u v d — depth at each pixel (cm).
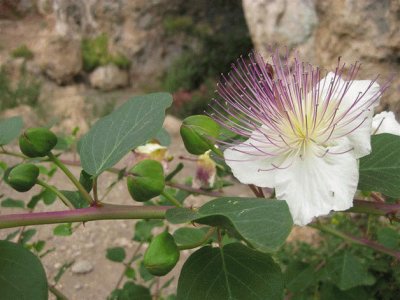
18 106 105
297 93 14
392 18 52
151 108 13
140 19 115
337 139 13
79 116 102
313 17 59
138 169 12
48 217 12
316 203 13
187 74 110
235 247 12
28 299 11
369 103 13
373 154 14
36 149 13
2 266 11
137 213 12
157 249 12
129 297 25
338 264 26
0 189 59
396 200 15
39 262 11
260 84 14
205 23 115
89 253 53
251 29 67
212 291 12
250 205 10
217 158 15
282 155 14
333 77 14
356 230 38
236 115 15
